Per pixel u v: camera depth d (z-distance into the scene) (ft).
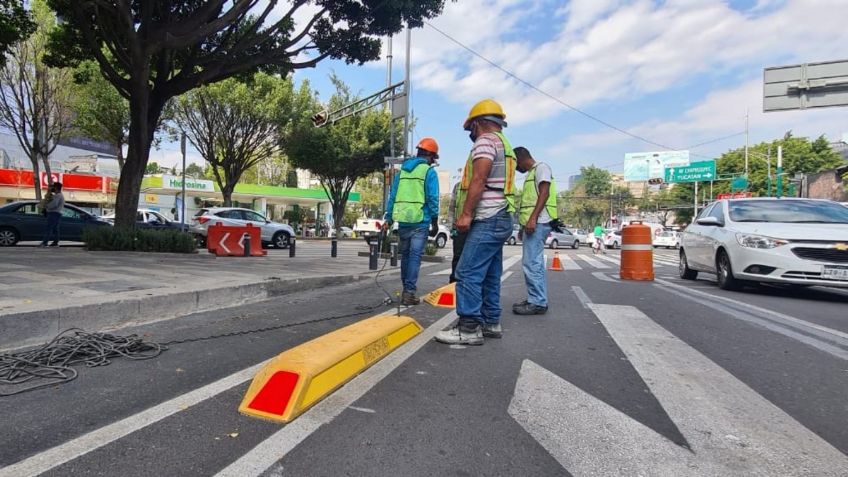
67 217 51.08
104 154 150.51
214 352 12.96
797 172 137.69
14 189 104.17
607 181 262.67
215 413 8.90
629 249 31.91
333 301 21.91
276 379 9.21
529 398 9.80
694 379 11.01
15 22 42.88
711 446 7.80
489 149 13.10
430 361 12.20
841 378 11.16
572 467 7.14
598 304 20.81
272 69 48.34
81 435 7.98
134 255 35.73
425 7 39.91
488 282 14.67
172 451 7.46
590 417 8.91
